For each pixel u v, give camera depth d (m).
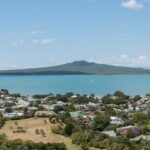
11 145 198.75
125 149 199.75
